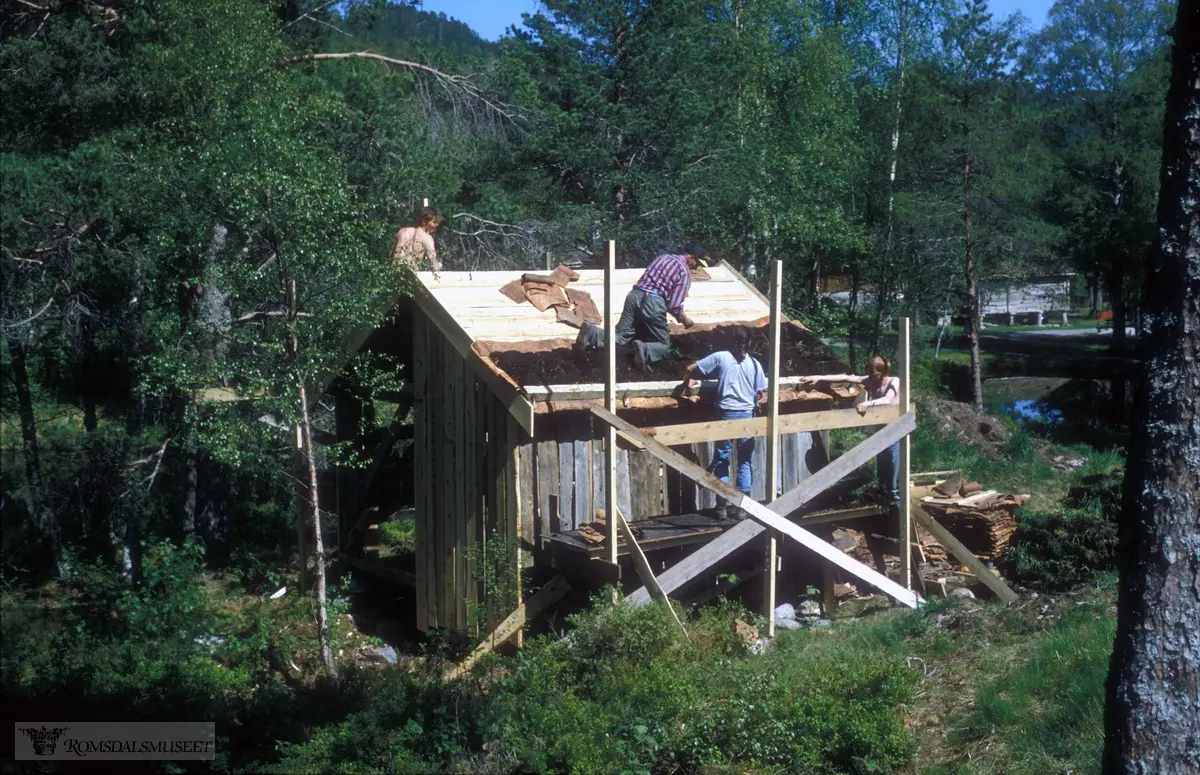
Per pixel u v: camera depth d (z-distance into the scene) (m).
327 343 10.94
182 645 10.56
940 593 11.66
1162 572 5.11
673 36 23.89
